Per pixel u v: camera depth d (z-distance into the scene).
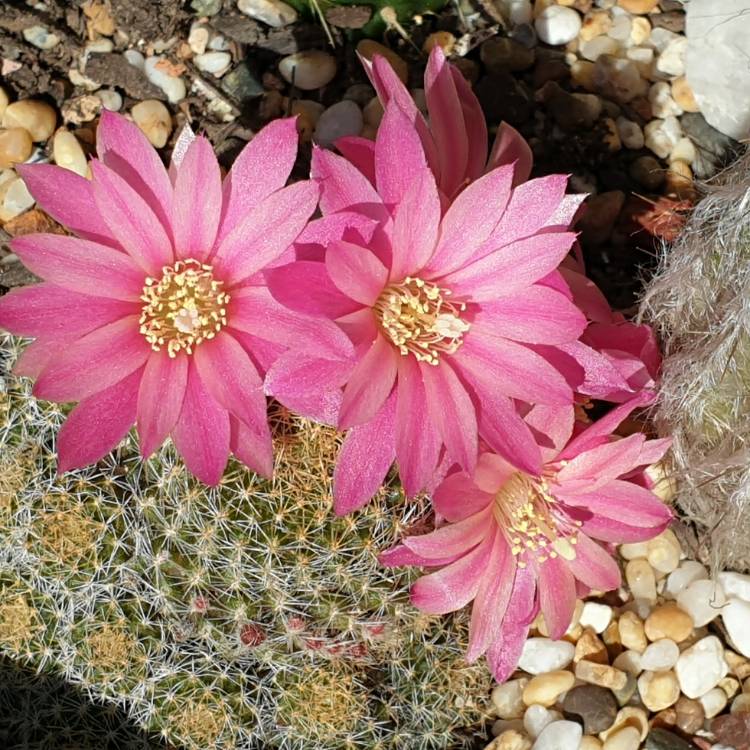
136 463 0.29
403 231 0.26
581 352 0.28
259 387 0.27
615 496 0.29
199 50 0.34
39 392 0.26
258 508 0.29
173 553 0.29
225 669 0.30
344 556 0.29
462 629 0.31
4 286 0.33
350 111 0.34
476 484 0.28
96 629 0.29
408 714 0.31
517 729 0.32
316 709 0.30
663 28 0.35
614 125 0.34
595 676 0.32
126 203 0.26
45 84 0.34
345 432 0.29
